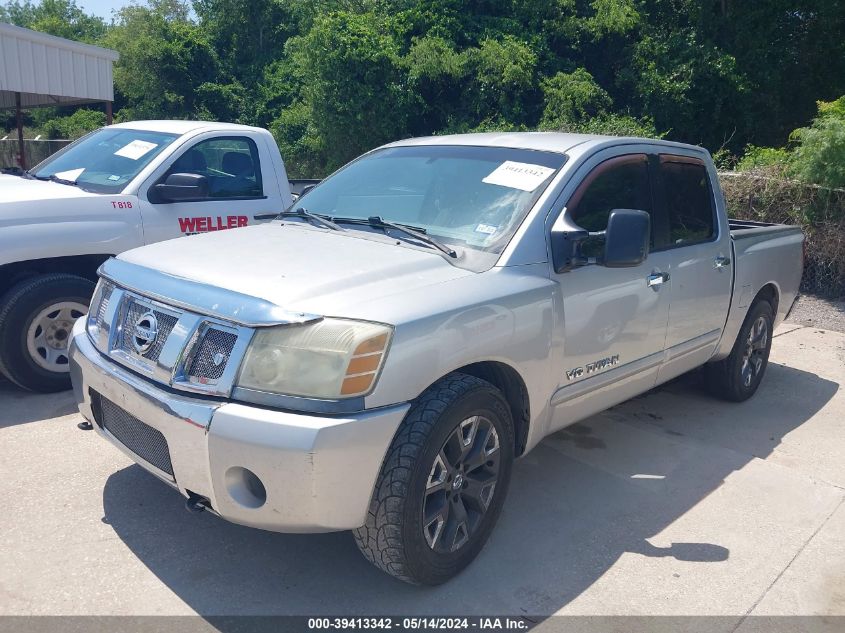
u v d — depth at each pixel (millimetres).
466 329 3076
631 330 4102
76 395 3586
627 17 20750
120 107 35125
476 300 3156
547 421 3721
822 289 9484
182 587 3123
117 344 3281
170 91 28750
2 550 3299
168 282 3154
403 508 2854
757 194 10000
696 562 3502
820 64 20797
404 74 21984
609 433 5008
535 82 21094
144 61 28234
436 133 21281
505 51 20438
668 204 4523
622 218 3537
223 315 2857
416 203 3963
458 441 3078
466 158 4137
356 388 2736
